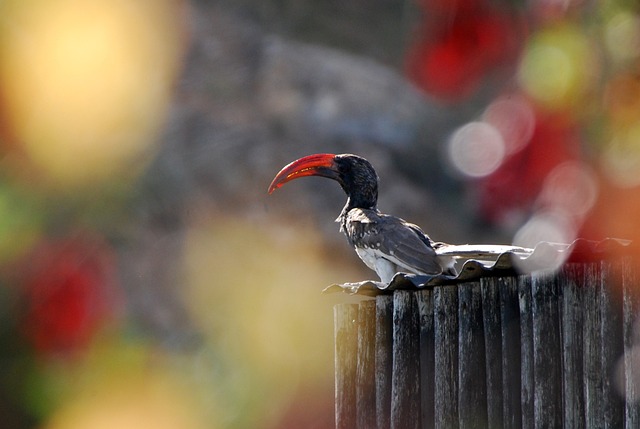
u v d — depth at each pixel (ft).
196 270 87.30
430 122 104.47
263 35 111.04
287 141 98.84
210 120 98.43
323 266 90.12
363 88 106.32
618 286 23.85
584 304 24.81
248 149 96.27
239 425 66.90
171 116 96.73
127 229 86.48
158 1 102.58
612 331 23.97
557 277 25.52
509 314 26.89
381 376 30.66
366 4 120.47
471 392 27.78
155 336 81.76
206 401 65.57
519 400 26.66
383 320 30.86
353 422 31.42
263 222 91.56
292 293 87.10
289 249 89.97
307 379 79.66
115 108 80.12
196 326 83.20
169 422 40.75
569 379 25.02
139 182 88.43
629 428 22.94
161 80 97.96
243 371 73.36
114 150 83.61
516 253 25.73
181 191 91.40
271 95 102.73
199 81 101.76
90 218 65.67
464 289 28.17
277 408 74.84
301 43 115.75
